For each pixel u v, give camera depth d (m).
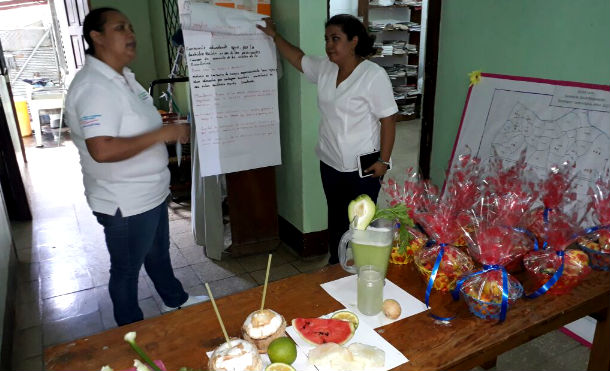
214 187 2.83
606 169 1.69
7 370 1.95
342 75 2.10
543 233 1.42
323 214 2.95
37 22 6.45
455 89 2.29
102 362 1.07
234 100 2.61
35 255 3.09
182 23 2.39
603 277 1.40
